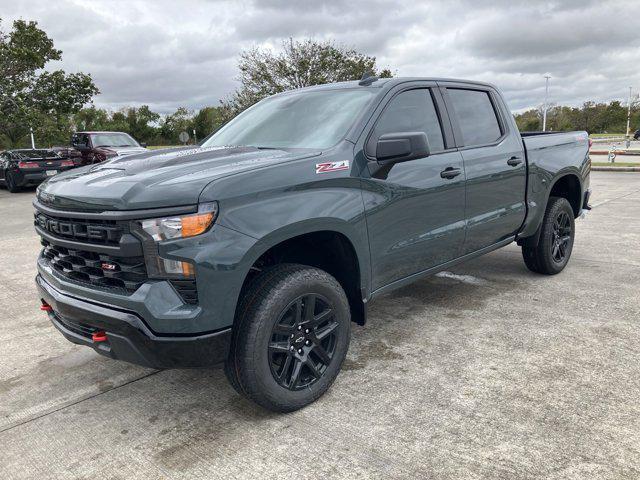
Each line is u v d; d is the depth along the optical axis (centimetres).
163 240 236
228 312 249
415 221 343
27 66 2148
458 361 335
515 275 521
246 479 232
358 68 2348
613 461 231
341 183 294
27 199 1386
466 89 413
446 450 244
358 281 313
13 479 241
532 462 233
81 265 270
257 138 355
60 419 292
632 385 296
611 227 748
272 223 257
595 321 392
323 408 287
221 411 292
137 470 244
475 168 389
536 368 320
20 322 445
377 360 342
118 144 1647
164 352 243
